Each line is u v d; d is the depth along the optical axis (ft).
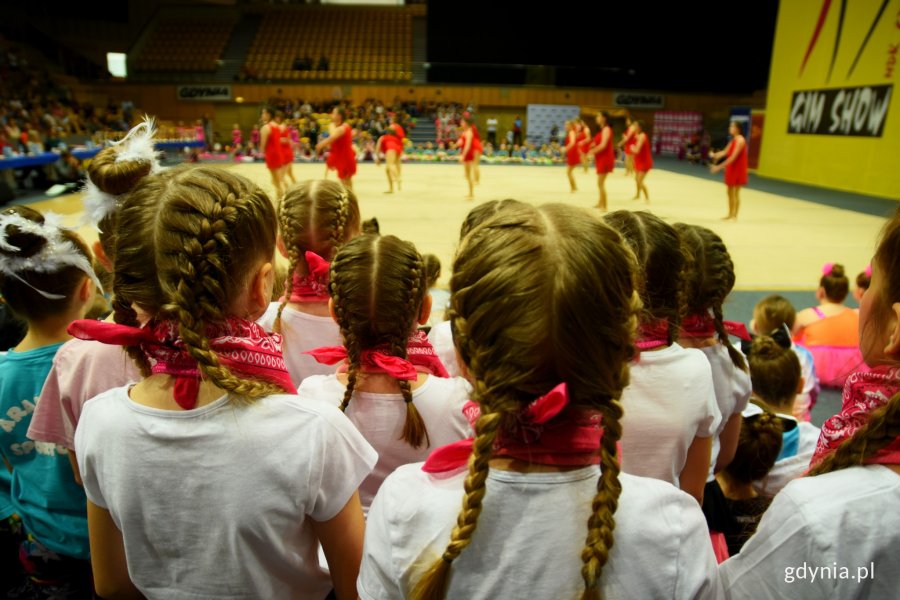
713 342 5.19
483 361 2.27
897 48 38.47
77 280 4.60
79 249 4.67
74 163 38.22
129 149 4.76
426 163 62.59
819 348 10.84
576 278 2.19
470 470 2.15
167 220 2.70
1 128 39.42
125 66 79.51
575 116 76.18
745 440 5.39
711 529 5.08
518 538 2.23
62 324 4.67
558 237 2.27
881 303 2.45
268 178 38.65
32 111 51.85
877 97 40.32
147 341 2.80
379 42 83.71
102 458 2.81
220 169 3.02
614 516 2.25
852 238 24.80
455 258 2.53
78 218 4.86
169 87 73.31
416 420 4.17
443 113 73.26
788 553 2.40
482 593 2.24
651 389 3.95
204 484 2.71
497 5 74.95
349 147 31.07
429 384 4.41
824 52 45.98
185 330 2.55
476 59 76.95
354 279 4.17
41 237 4.42
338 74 77.36
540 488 2.25
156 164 4.83
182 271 2.59
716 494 5.16
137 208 2.79
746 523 5.14
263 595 2.85
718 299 5.08
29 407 4.53
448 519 2.31
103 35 80.12
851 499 2.33
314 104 72.84
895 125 38.73
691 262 4.37
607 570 2.20
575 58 76.48
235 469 2.71
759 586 2.50
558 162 65.67
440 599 2.23
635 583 2.21
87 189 4.77
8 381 4.50
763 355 7.04
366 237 4.49
